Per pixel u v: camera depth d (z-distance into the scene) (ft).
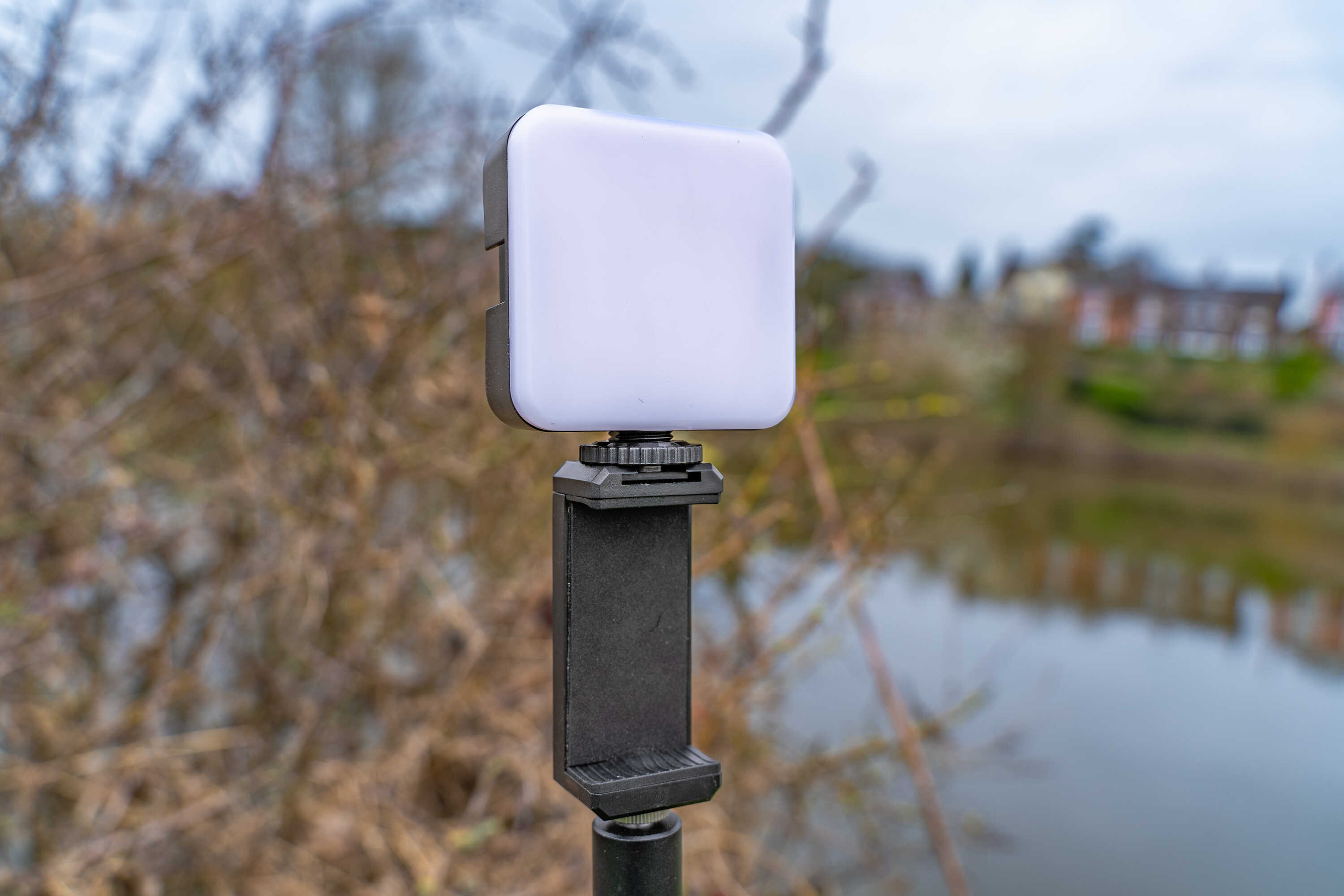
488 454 8.70
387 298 8.48
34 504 7.64
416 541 8.40
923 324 24.79
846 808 10.07
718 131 2.05
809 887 9.37
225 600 8.14
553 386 1.88
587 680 1.99
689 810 8.70
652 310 1.97
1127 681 16.07
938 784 11.69
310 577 7.85
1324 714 15.26
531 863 7.77
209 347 9.11
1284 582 21.89
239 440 8.05
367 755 8.40
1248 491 30.42
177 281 7.77
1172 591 20.77
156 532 8.04
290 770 7.69
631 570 2.03
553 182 1.88
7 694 7.79
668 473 1.96
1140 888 10.32
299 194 8.12
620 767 1.99
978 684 14.06
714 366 2.04
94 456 8.03
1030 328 33.37
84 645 8.16
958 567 20.67
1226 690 16.05
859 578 8.77
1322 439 31.35
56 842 7.72
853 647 14.02
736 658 8.82
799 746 10.39
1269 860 11.22
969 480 26.37
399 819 7.72
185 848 7.57
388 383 8.74
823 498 8.07
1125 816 11.89
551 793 8.43
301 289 8.47
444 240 9.02
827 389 9.26
